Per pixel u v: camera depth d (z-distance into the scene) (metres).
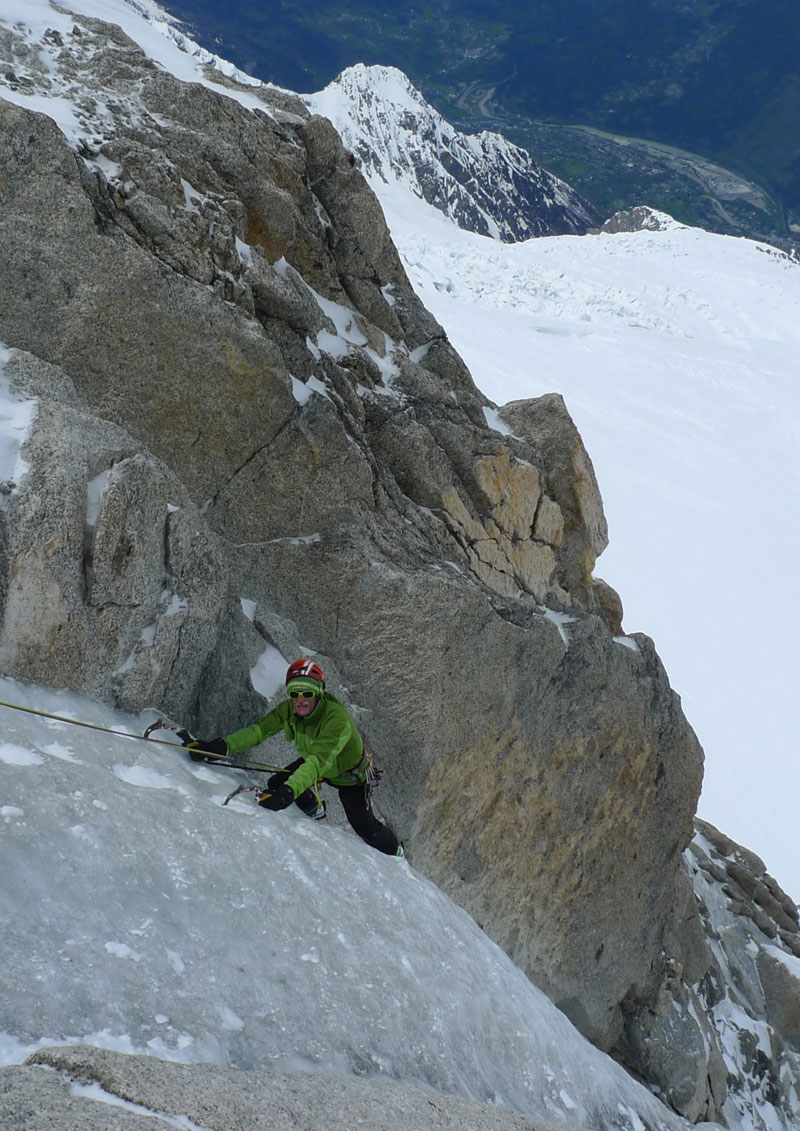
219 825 4.71
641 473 60.28
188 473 6.78
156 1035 3.45
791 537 55.75
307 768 5.36
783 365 79.62
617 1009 10.05
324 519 7.43
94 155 6.58
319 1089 3.46
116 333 6.23
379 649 7.13
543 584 9.80
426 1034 4.49
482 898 8.20
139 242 6.45
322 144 9.09
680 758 10.08
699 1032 10.78
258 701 6.25
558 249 102.25
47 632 4.86
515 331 78.25
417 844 7.36
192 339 6.50
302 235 8.68
